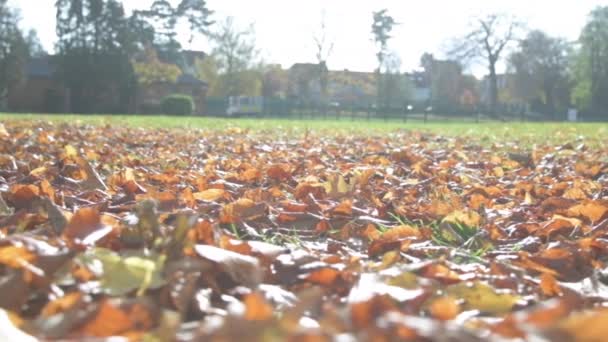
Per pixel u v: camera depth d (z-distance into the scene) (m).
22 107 66.19
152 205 2.16
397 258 2.26
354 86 82.50
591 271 2.44
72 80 60.25
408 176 6.03
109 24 60.88
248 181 5.20
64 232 2.14
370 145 10.87
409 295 1.74
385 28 78.38
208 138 12.65
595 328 0.88
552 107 78.38
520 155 7.90
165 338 1.18
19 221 2.82
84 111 61.38
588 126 28.66
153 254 1.83
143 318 1.24
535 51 75.25
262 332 0.92
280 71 80.62
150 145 9.98
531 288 2.13
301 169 6.23
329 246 2.77
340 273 1.98
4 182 4.47
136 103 62.47
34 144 8.24
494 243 3.11
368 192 4.40
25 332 1.23
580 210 3.57
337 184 4.35
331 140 12.99
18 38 60.97
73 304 1.36
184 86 70.81
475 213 3.40
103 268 1.67
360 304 1.16
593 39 71.94
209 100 65.81
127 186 4.24
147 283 1.58
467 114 63.59
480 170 6.82
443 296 1.82
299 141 12.26
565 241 2.85
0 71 60.22
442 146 11.30
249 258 1.92
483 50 70.56
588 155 8.97
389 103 76.25
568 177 5.80
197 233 2.19
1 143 7.75
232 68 72.69
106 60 60.38
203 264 1.73
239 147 9.09
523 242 3.02
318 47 71.44
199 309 1.63
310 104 60.00
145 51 69.56
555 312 1.04
